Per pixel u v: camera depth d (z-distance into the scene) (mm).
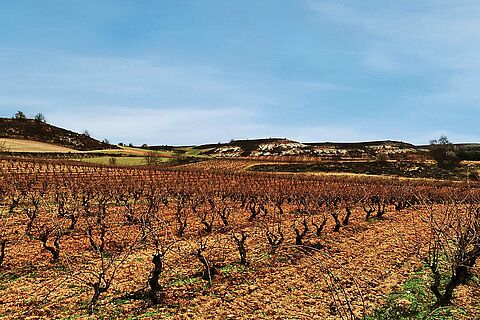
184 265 14539
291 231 21703
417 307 10695
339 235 21156
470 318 9859
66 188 31625
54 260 15000
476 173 72312
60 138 137375
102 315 10164
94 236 19266
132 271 13875
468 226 10805
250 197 32281
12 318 10023
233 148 155000
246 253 16453
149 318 9984
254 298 11461
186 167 87188
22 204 27922
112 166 63469
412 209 33000
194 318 10047
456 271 10281
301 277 13406
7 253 15961
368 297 11531
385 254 16656
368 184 49000
